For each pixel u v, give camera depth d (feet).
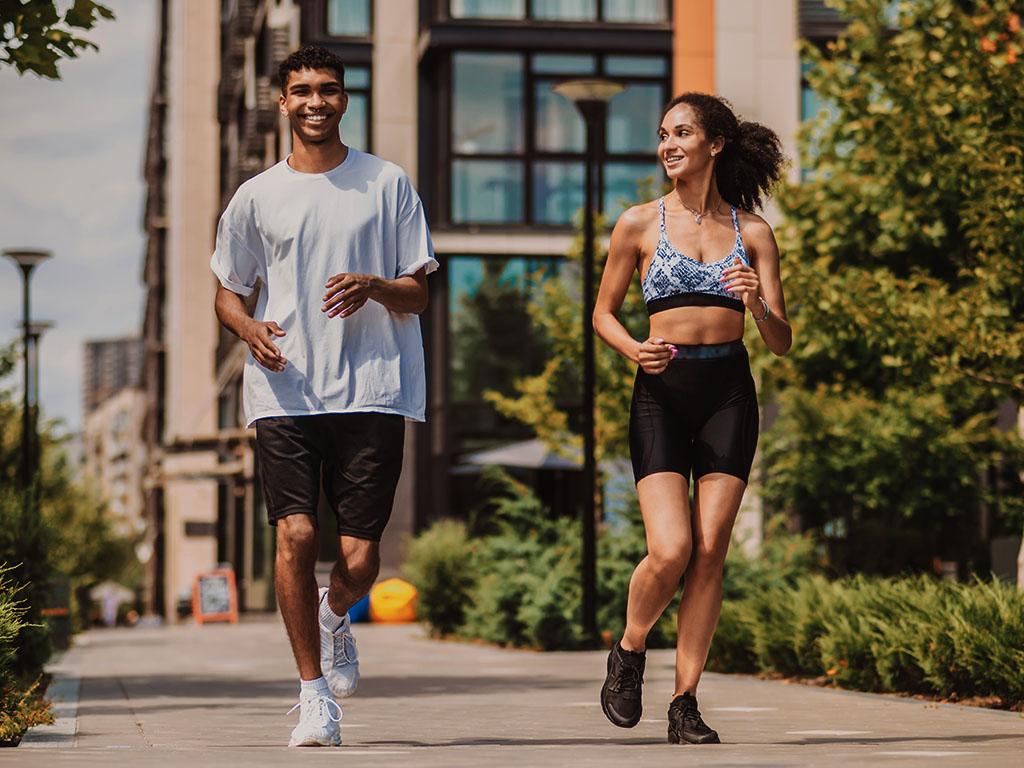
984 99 46.14
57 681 50.31
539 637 67.41
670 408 23.34
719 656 50.24
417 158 118.93
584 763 18.83
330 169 23.32
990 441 69.05
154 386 289.33
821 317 49.85
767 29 114.93
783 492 72.79
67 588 74.13
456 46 114.52
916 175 52.60
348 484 22.98
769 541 70.38
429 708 35.12
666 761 19.15
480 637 76.43
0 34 32.81
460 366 115.24
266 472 23.02
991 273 45.19
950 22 50.75
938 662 35.76
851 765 18.45
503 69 115.96
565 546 71.05
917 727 27.43
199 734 27.53
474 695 40.22
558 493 112.68
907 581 43.09
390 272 23.40
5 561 45.24
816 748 21.66
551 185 115.96
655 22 116.06
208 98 228.02
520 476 112.98
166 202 281.54
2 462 108.27
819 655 43.60
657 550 22.84
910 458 68.95
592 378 67.21
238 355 173.58
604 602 69.82
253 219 23.26
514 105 116.06
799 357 60.13
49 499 169.68
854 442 69.82
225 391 202.08
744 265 22.85
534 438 115.44
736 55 114.83
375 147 118.62
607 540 71.36
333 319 22.94
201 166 228.22
